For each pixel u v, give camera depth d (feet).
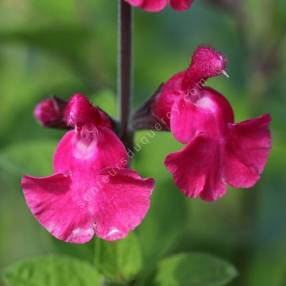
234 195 0.81
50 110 0.57
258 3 0.81
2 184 0.80
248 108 0.77
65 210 0.52
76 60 0.77
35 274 0.58
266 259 0.76
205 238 0.73
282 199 0.79
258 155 0.54
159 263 0.58
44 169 0.61
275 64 0.77
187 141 0.54
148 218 0.61
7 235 0.80
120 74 0.55
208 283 0.57
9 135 0.74
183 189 0.52
